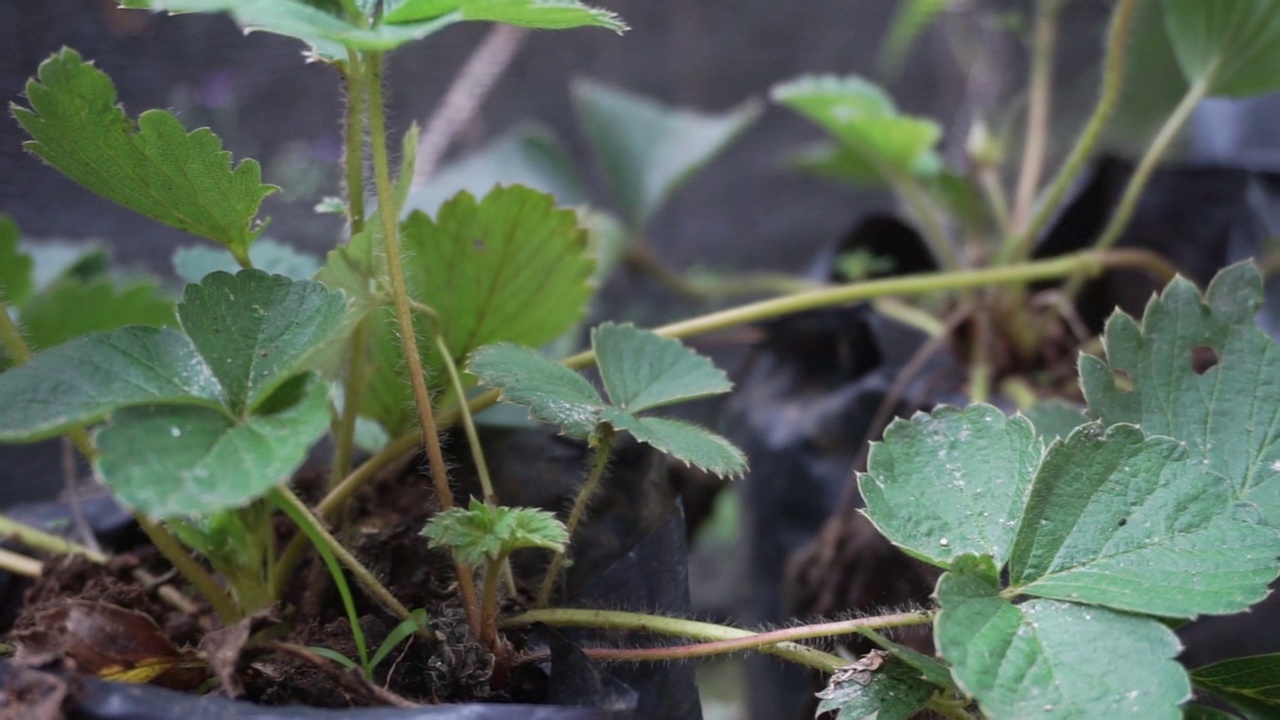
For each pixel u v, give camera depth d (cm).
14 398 85
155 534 94
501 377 93
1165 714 85
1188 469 89
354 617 90
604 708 88
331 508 98
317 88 148
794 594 122
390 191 91
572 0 88
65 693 85
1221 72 117
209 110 138
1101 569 88
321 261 107
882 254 160
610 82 210
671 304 205
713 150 179
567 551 96
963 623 87
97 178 93
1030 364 133
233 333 88
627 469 100
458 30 172
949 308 146
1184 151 174
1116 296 140
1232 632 106
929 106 221
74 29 120
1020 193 148
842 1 213
